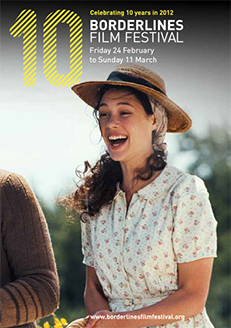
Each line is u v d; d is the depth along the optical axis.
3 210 2.59
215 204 19.81
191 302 2.89
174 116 3.30
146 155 3.13
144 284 2.99
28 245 2.59
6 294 2.47
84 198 3.31
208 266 2.96
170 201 3.02
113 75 3.21
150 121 3.15
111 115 3.12
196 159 20.45
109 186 3.21
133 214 3.07
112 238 3.09
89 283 3.28
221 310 18.42
